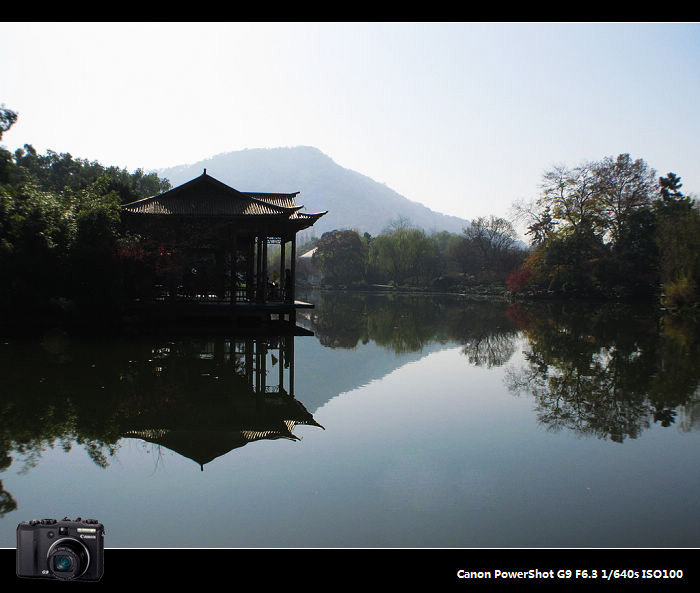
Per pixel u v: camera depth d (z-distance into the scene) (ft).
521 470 26.16
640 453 28.89
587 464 27.09
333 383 46.93
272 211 71.82
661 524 20.57
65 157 170.50
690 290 119.14
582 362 58.75
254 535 19.15
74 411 34.19
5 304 62.08
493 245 261.03
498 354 64.95
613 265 169.58
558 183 178.29
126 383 41.42
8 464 25.58
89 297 65.77
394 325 100.42
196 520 20.27
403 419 35.47
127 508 21.20
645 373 52.11
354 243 286.87
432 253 275.59
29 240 64.03
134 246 67.56
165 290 72.74
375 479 24.68
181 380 43.45
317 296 215.92
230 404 37.58
